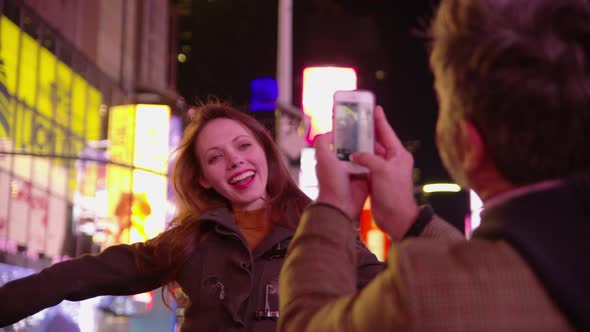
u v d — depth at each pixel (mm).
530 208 1271
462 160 1412
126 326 15383
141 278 3754
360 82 28594
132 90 17672
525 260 1212
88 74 15977
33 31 14078
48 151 14406
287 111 12320
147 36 18562
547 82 1286
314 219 1495
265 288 3604
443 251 1271
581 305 1159
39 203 13984
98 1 16703
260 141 4008
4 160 12930
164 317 15844
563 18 1327
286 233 3750
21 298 3486
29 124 13820
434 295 1208
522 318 1176
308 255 1443
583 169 1297
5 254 12891
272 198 3949
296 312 1390
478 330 1176
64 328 13461
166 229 4059
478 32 1363
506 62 1315
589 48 1313
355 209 1589
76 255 15172
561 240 1218
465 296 1197
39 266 13953
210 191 4090
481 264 1222
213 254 3693
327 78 15609
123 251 3791
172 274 3744
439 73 1434
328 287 1398
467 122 1372
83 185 15461
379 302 1257
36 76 14133
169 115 16391
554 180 1307
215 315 3570
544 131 1285
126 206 15680
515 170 1315
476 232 1328
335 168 1558
